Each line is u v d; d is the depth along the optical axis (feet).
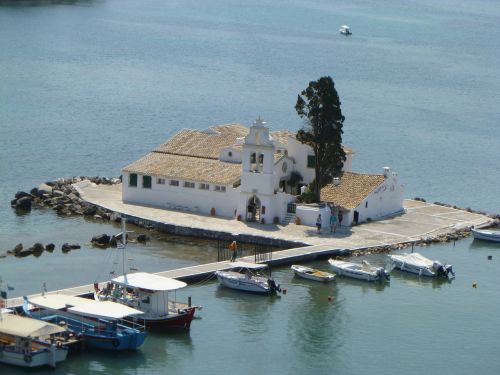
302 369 573.33
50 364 557.33
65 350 562.25
